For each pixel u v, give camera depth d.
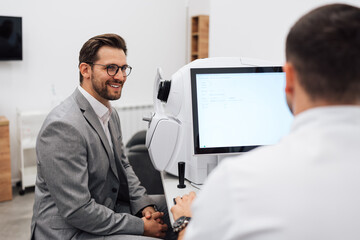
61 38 3.75
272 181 0.52
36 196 1.49
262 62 1.58
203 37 4.30
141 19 4.25
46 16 3.63
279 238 0.48
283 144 0.57
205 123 1.37
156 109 1.71
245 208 0.51
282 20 2.04
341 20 0.54
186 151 1.56
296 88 0.60
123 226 1.43
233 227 0.51
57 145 1.34
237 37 2.60
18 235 2.62
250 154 0.58
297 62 0.58
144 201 1.75
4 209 3.06
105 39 1.52
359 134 0.53
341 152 0.52
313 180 0.51
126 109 4.18
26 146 3.35
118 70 1.53
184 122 1.55
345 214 0.49
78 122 1.41
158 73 1.67
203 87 1.37
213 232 0.54
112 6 4.03
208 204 0.56
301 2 1.86
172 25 4.48
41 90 3.70
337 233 0.48
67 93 3.85
